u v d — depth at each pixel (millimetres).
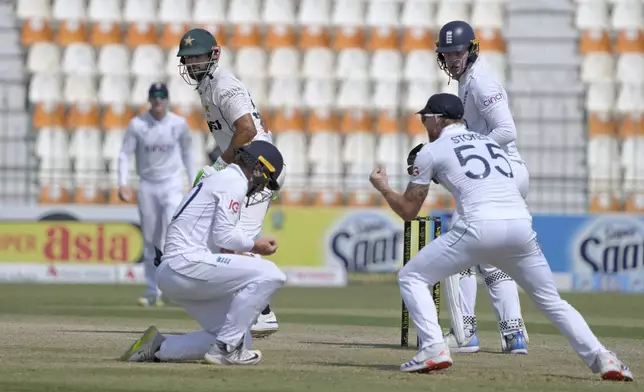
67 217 61938
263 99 71312
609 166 68750
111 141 69188
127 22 73312
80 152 69000
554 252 60969
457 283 29531
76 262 61875
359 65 72812
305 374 22656
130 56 72750
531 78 72062
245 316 23938
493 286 29500
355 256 61906
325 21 73812
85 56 72688
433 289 29500
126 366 23453
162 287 24344
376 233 61812
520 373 23797
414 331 35969
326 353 27781
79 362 24266
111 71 72188
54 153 68688
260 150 24219
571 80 72062
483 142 23844
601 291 60781
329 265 61875
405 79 71875
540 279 22953
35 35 72875
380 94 71812
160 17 73750
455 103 24000
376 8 74312
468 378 22547
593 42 73250
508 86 71688
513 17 73875
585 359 22797
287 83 71812
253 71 72312
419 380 22000
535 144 69312
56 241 61938
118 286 59500
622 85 71375
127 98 71375
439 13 74250
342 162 69250
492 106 28594
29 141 68688
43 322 37375
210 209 23953
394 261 61906
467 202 22922
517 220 22766
